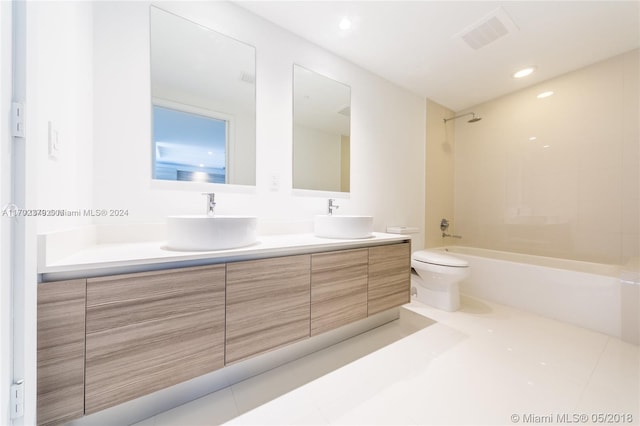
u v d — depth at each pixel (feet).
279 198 5.79
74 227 3.18
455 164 10.32
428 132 9.34
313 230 6.23
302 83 6.15
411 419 3.22
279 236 5.50
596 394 3.63
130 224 4.04
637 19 5.36
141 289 2.80
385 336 5.44
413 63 7.13
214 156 4.96
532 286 6.69
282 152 5.83
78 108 3.29
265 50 5.54
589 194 7.02
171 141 4.50
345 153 7.02
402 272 5.90
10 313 2.07
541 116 8.00
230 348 3.43
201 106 4.82
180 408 3.41
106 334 2.61
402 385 3.86
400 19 5.49
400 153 8.43
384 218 8.02
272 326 3.83
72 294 2.44
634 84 6.34
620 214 6.53
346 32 5.92
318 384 3.91
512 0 4.93
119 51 4.01
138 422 3.16
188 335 3.10
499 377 4.04
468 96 9.07
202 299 3.19
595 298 5.63
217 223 3.51
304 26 5.74
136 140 4.16
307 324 4.24
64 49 2.88
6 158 2.02
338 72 6.79
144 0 4.25
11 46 2.08
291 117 5.98
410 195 8.77
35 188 2.26
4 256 2.01
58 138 2.74
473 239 9.75
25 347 2.13
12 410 2.05
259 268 3.69
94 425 2.91
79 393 2.48
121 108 4.02
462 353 4.75
